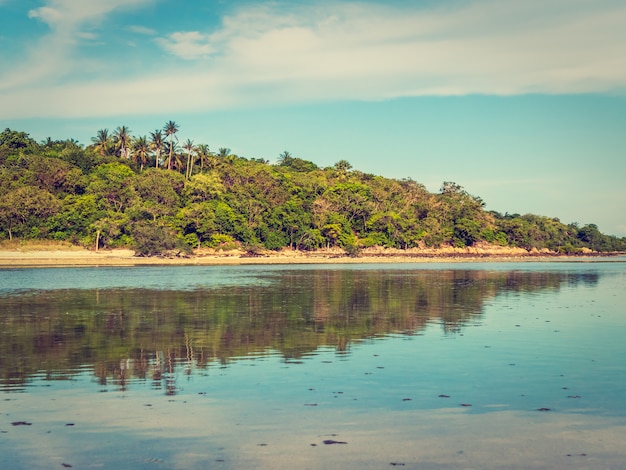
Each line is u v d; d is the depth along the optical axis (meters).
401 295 48.06
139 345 24.19
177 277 74.75
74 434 13.19
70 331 27.98
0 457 11.85
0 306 38.88
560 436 13.10
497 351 22.78
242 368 19.84
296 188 167.25
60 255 116.38
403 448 12.34
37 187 130.88
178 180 151.00
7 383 17.83
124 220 126.81
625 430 13.52
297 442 12.68
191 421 14.09
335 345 24.20
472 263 150.00
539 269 109.44
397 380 18.14
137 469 11.23
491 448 12.36
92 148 177.75
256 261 137.12
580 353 22.36
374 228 172.00
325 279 71.62
